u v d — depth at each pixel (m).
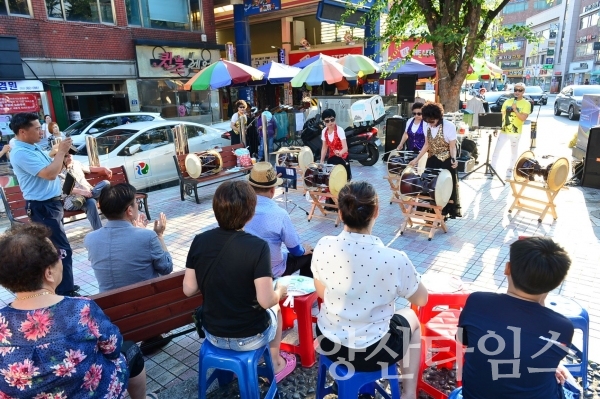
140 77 15.90
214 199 2.25
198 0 17.58
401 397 2.41
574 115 18.22
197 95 17.86
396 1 8.62
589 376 2.68
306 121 10.91
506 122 7.41
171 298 2.81
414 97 10.86
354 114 9.49
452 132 5.13
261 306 2.21
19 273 1.60
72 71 14.09
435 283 2.75
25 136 3.75
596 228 5.22
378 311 2.12
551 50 58.31
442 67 8.06
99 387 1.76
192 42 17.33
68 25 13.86
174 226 6.18
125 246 2.84
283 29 19.23
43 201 3.87
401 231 5.34
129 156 7.79
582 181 7.04
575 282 3.91
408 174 5.11
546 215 5.79
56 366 1.61
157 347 3.25
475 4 7.48
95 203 5.40
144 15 16.05
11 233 1.71
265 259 2.20
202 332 2.58
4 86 11.98
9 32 12.62
